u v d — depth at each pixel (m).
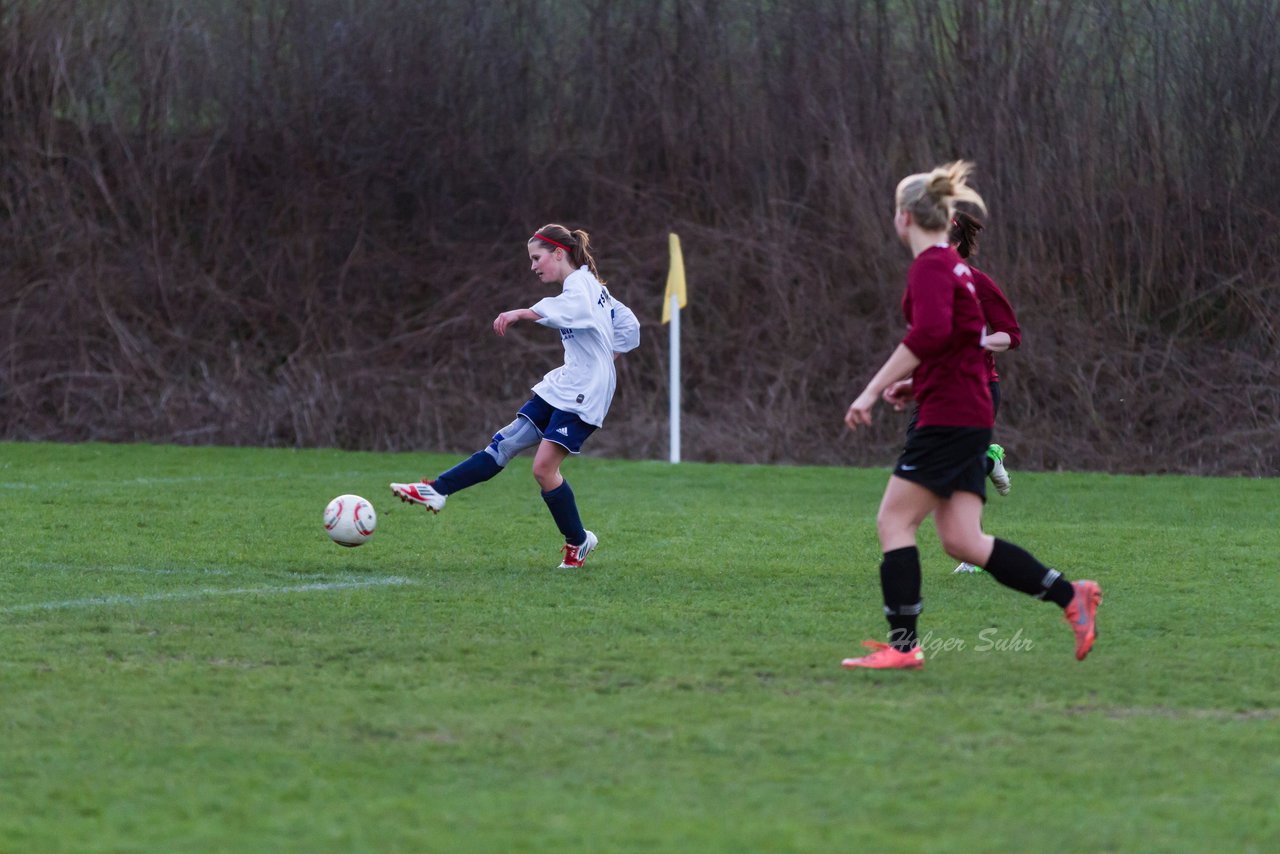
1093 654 20.39
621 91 72.75
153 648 20.42
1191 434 60.81
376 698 17.41
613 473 51.44
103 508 38.75
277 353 71.19
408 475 49.56
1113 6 65.81
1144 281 64.50
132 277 72.19
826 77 69.38
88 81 73.88
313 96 73.88
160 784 13.89
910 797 13.57
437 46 73.88
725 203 70.94
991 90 66.38
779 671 19.06
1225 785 14.02
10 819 12.85
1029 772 14.40
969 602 24.86
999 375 63.12
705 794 13.62
